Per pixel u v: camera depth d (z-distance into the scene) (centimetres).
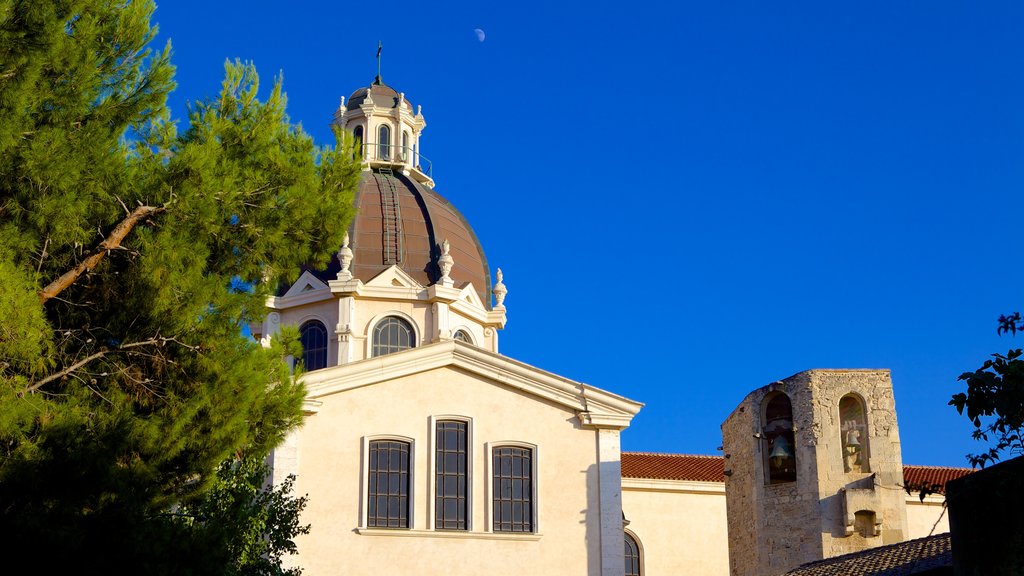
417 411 3791
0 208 2233
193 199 2347
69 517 1981
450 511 3728
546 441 3841
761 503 4578
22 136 2233
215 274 2417
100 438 2089
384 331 4825
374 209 5119
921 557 3653
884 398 4509
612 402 3878
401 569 3628
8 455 1992
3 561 1947
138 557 2002
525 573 3700
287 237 2552
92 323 2362
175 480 2328
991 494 1953
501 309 5141
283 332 2652
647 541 4947
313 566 3575
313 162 2622
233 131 2548
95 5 2398
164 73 2489
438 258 5019
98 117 2389
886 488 4400
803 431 4503
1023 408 1792
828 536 4353
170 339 2325
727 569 4969
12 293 2047
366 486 3675
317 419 3712
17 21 2223
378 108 5675
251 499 2770
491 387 3862
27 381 2109
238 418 2330
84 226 2306
